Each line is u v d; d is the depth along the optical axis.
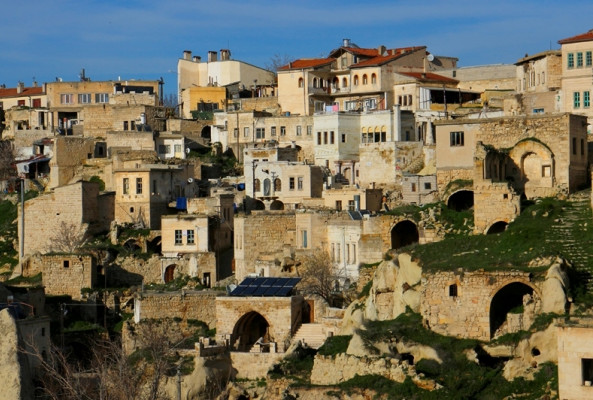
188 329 139.00
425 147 169.25
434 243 118.31
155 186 170.88
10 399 121.19
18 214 177.38
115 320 151.88
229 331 131.75
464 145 136.62
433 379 101.88
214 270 157.88
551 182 126.94
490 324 106.88
